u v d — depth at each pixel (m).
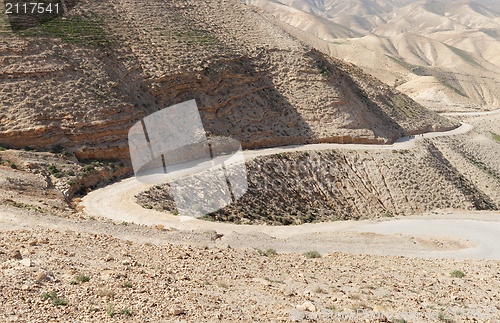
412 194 57.03
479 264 26.17
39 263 13.79
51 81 46.22
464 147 81.56
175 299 12.30
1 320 9.40
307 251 28.45
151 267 15.96
